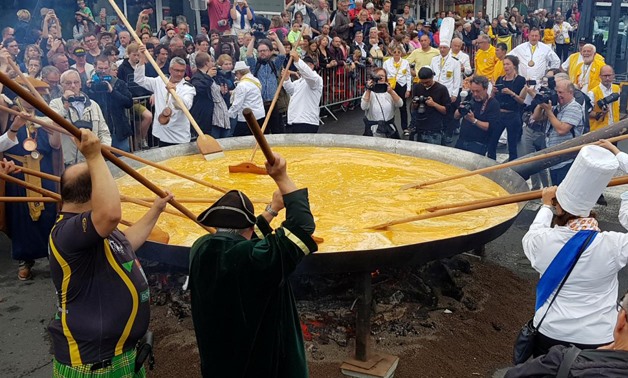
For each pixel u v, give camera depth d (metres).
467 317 5.61
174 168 7.21
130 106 8.82
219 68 10.66
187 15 15.49
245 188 6.45
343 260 4.29
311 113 10.11
